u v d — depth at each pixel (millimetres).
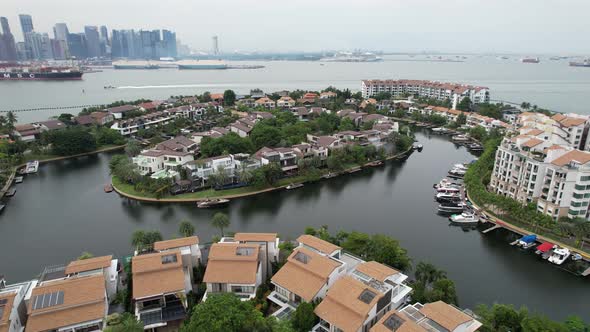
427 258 79938
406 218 99312
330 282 55438
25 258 79312
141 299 51656
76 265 56750
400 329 42969
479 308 56312
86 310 47844
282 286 55500
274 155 122875
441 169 142125
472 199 108625
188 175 116625
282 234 88812
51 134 154750
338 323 47406
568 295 68438
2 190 116500
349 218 98812
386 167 144625
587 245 83000
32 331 44781
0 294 49219
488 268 76750
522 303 65875
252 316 47438
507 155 107250
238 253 59812
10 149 143625
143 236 71625
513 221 94812
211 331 43406
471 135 187375
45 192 117250
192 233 78188
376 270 55531
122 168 117875
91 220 97375
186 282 57750
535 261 79750
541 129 133625
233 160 121188
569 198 90250
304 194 115812
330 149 139625
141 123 188250
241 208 104625
